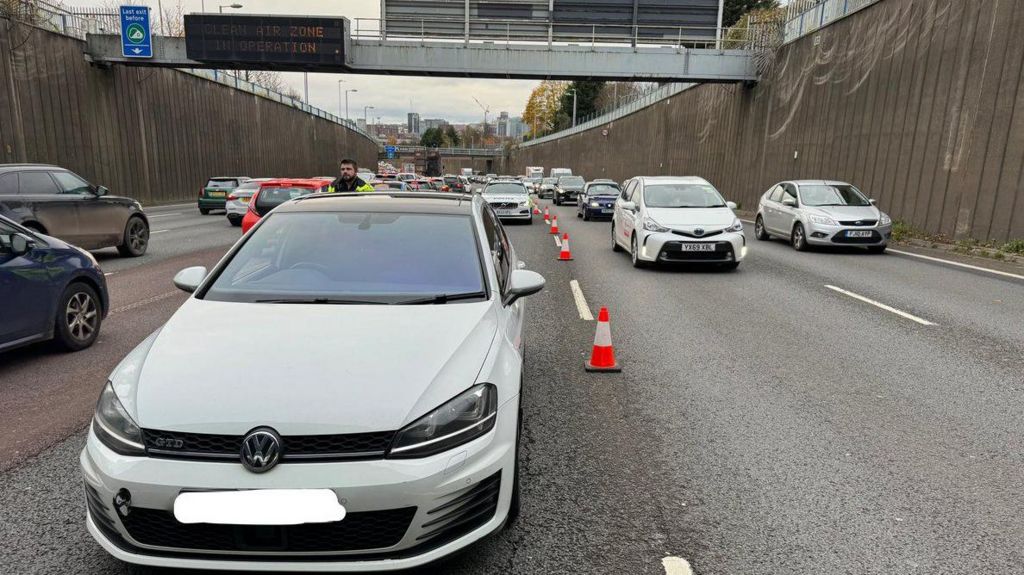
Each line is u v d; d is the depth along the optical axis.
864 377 5.43
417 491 2.37
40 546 2.86
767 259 13.22
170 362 2.69
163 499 2.32
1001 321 7.52
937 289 9.65
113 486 2.35
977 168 15.12
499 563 2.79
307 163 67.00
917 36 17.59
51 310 5.71
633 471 3.68
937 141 16.61
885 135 19.11
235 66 29.44
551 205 39.53
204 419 2.37
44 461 3.72
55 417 4.41
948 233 16.08
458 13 28.98
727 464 3.77
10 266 5.28
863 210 14.24
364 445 2.38
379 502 2.34
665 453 3.92
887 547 2.92
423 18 28.92
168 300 8.43
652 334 6.93
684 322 7.50
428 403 2.50
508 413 2.76
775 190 16.66
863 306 8.41
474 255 3.83
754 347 6.41
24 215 10.13
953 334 6.91
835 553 2.87
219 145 43.59
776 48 27.67
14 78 24.17
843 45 21.89
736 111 32.75
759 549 2.90
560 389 5.11
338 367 2.62
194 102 39.72
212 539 2.36
